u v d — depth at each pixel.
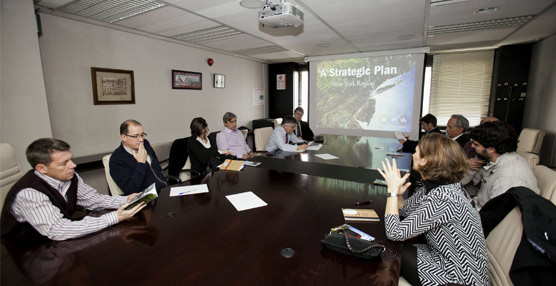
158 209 1.43
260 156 2.89
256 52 5.45
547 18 3.18
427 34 3.99
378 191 1.70
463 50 5.36
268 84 7.16
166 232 1.18
